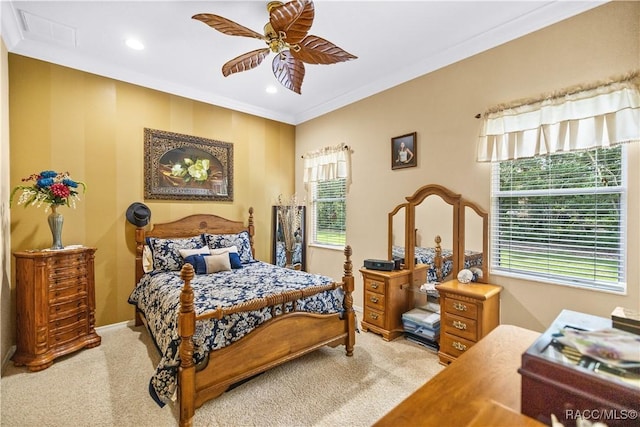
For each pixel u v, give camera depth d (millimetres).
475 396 867
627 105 2010
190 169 3951
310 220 4906
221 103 4227
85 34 2732
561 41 2342
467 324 2502
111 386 2260
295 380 2354
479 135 2773
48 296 2568
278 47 2270
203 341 1944
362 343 3049
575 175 2320
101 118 3309
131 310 3500
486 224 2754
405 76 3420
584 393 702
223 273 3273
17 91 2834
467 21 2547
